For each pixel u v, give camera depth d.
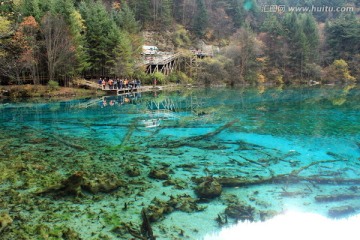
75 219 8.42
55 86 39.91
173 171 12.41
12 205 9.12
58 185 10.20
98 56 49.53
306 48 74.12
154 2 87.94
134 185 10.88
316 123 22.91
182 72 65.12
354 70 76.81
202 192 9.96
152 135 18.67
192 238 7.70
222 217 8.67
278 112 28.33
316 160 14.09
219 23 96.94
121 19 63.22
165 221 8.48
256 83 69.50
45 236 7.56
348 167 13.16
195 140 17.42
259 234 7.94
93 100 36.69
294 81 72.69
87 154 14.69
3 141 17.05
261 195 10.23
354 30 76.81
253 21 103.38
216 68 62.59
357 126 21.81
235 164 13.39
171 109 29.80
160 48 79.12
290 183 11.27
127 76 52.94
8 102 34.06
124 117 25.08
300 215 8.91
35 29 38.44
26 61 36.62
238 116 25.88
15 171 12.05
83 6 51.53
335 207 9.35
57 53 40.53
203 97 41.38
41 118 24.52
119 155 14.56
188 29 93.38
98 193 10.10
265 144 16.83
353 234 7.98
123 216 8.62
